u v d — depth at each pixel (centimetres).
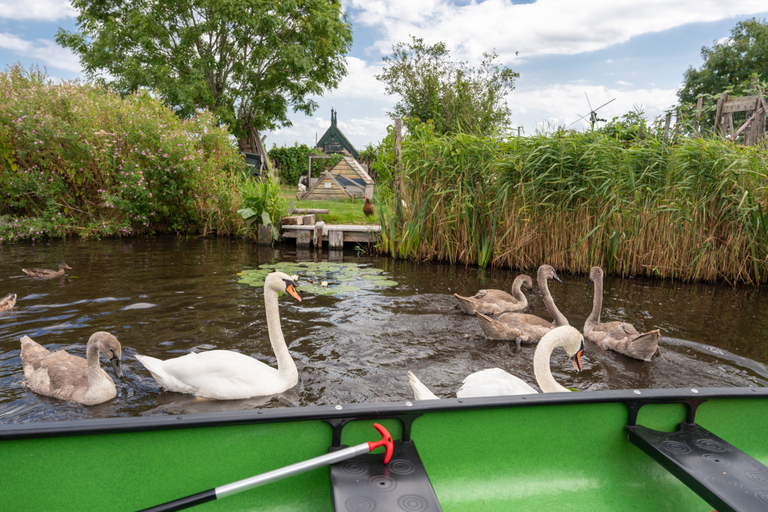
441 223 1191
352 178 2827
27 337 529
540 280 730
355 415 244
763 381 518
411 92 2530
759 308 809
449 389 484
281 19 3017
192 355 468
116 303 748
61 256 1189
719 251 1005
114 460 225
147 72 2842
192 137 1827
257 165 2562
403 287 927
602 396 271
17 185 1485
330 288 891
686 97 4050
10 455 213
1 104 1506
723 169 980
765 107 1216
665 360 577
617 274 1095
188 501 206
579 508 272
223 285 889
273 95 3331
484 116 2367
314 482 256
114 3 3047
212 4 2875
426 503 212
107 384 450
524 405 263
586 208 1082
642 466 296
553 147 1109
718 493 219
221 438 236
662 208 1012
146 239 1584
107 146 1580
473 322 714
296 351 573
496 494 272
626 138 1321
